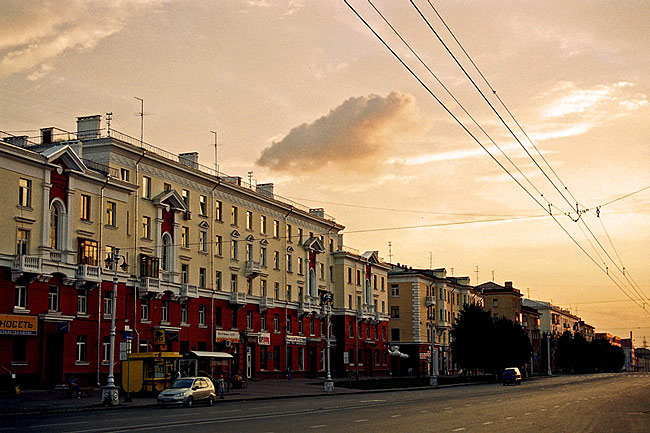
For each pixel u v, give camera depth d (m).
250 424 24.95
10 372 42.09
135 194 53.69
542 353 160.50
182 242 59.16
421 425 25.25
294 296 77.19
